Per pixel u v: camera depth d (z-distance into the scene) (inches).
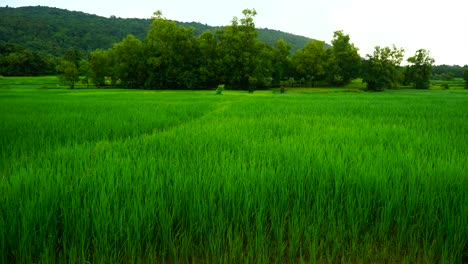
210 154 259.8
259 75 3090.6
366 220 160.6
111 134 408.5
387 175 197.9
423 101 1246.3
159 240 148.8
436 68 7022.6
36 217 144.3
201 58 3174.2
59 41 7047.2
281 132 404.8
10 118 527.8
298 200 167.2
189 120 564.1
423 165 224.4
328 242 146.8
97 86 3253.0
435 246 144.9
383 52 3304.6
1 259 131.3
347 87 3580.2
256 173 199.3
